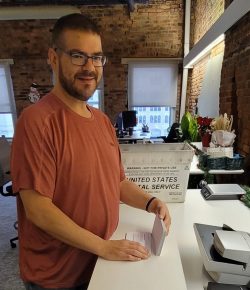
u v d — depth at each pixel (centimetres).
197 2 489
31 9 459
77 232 75
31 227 85
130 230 98
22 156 74
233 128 263
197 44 411
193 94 535
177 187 128
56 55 80
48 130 76
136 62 552
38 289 86
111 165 91
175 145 134
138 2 490
